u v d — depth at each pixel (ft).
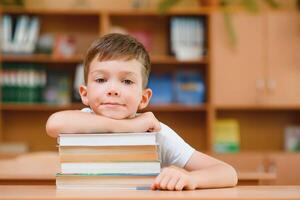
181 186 4.01
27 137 17.20
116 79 4.47
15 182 8.10
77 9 16.10
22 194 3.65
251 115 17.62
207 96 16.65
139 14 16.52
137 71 4.54
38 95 16.26
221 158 15.17
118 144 4.17
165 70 17.12
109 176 4.16
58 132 4.29
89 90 4.55
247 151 17.46
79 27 17.13
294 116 17.63
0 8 15.89
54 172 8.50
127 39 4.64
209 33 16.28
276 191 3.97
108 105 4.44
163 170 4.15
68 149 4.20
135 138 4.16
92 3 17.29
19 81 16.20
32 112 17.24
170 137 4.96
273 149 17.58
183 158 4.94
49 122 4.32
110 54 4.46
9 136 17.19
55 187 4.39
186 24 16.40
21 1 16.08
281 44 16.35
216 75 16.24
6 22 16.10
